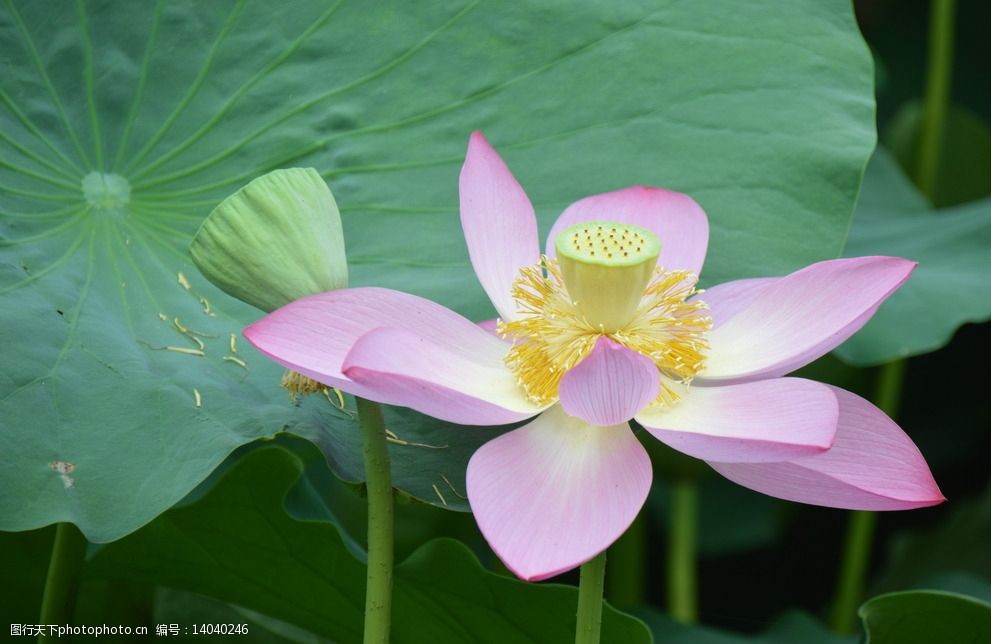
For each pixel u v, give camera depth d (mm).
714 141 1199
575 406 1051
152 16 1219
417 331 1090
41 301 1150
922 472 1062
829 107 1203
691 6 1221
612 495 1046
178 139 1207
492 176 1125
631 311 1103
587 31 1216
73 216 1184
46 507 1104
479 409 1049
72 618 1179
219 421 1130
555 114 1207
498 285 1120
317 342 1070
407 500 1141
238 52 1217
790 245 1181
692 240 1142
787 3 1222
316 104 1210
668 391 1085
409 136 1205
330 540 1167
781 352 1092
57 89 1204
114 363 1142
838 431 1073
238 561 1199
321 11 1221
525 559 1029
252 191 1078
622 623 1148
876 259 1084
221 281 1085
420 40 1216
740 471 1067
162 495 1109
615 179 1194
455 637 1196
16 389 1124
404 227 1189
